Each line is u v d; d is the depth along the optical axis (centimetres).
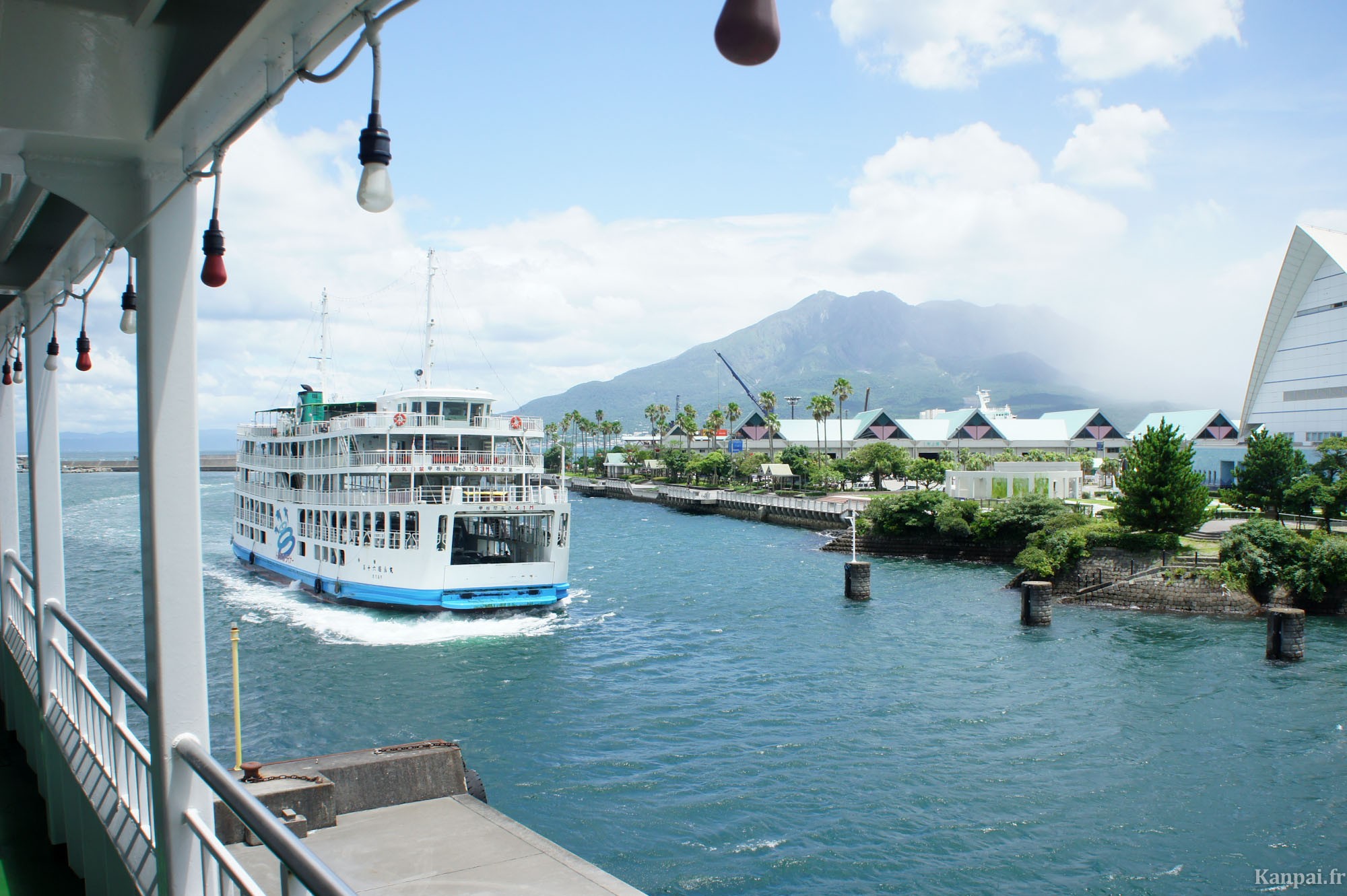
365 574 5331
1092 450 18612
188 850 796
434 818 1750
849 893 2325
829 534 10825
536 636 4941
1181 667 4512
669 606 6038
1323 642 5112
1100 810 2811
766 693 4019
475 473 5325
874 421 18750
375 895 1438
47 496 1327
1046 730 3534
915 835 2641
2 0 559
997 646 4984
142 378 762
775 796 2897
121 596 6262
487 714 3653
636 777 3041
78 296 1141
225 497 16512
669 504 16075
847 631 5325
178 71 629
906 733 3491
